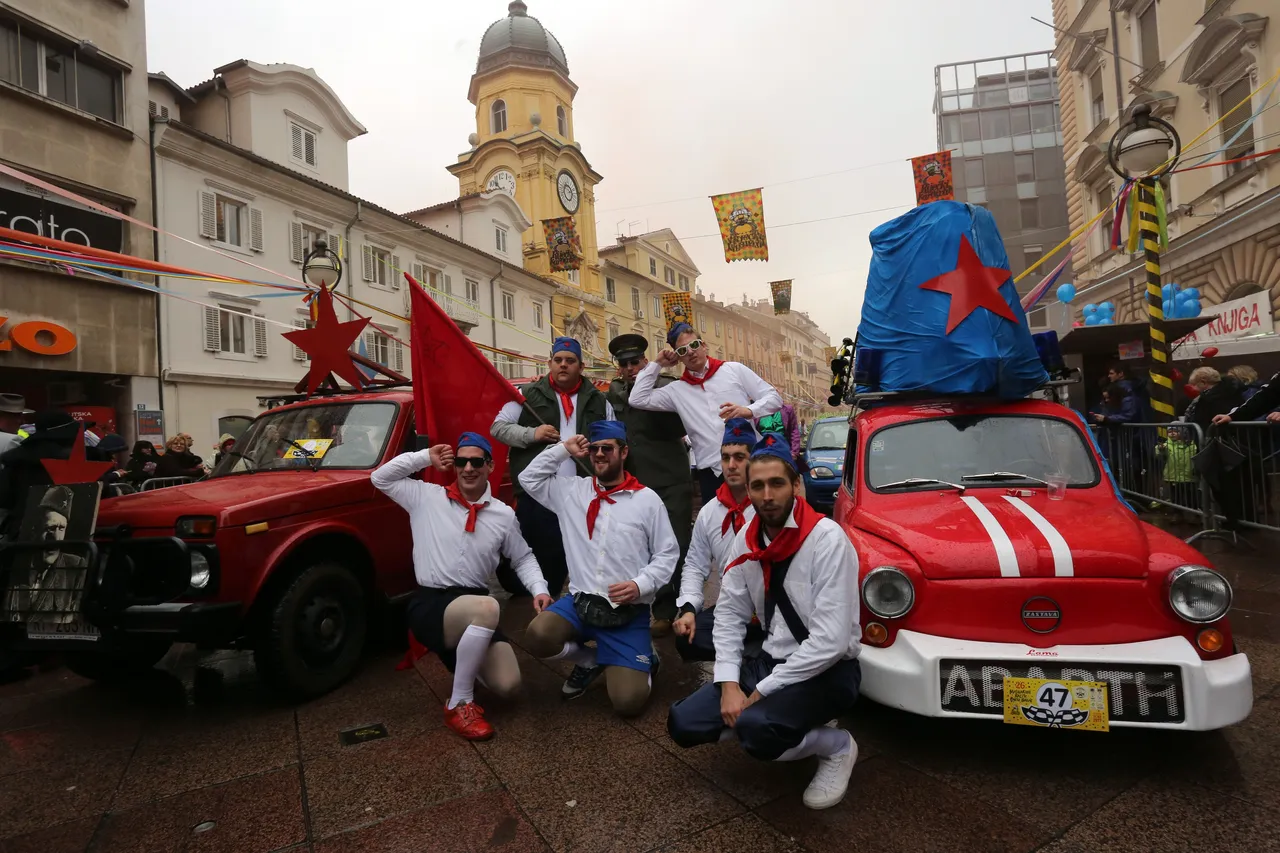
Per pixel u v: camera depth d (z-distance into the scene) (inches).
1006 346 157.8
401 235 904.3
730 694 105.0
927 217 170.4
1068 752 118.4
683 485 195.0
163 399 616.4
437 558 147.9
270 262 731.4
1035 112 1350.9
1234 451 239.6
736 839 98.7
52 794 119.5
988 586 114.8
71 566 146.8
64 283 543.2
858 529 140.6
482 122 1360.7
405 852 99.5
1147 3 622.2
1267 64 483.8
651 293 1688.0
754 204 624.7
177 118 771.4
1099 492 145.5
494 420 186.1
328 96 840.9
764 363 2470.5
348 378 223.3
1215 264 552.1
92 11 580.4
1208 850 92.0
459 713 137.0
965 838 96.7
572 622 144.7
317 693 156.7
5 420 214.2
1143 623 111.0
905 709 112.4
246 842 103.4
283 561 152.3
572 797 112.1
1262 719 126.3
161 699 164.1
